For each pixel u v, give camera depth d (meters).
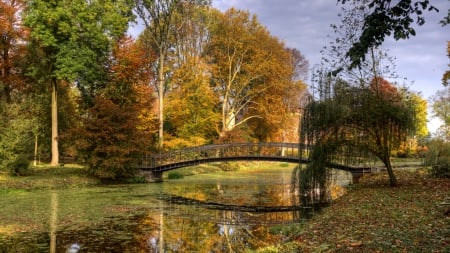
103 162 24.45
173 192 21.11
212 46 41.00
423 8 6.09
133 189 22.28
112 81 29.20
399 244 6.93
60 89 32.75
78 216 13.88
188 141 35.16
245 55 40.06
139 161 27.72
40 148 31.05
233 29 39.66
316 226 9.74
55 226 12.24
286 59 42.88
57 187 22.08
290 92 42.00
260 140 47.09
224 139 37.84
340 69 6.67
